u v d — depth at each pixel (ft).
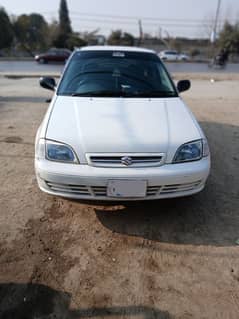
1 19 127.13
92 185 7.63
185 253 7.62
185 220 8.91
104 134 7.97
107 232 8.33
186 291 6.51
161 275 6.93
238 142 15.69
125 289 6.52
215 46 131.44
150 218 8.95
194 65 85.15
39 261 7.21
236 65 89.86
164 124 8.63
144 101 10.06
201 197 10.14
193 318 5.90
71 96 10.34
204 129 17.93
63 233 8.21
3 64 76.38
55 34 143.64
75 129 8.16
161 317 5.91
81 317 5.87
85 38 151.74
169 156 7.82
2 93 28.73
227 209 9.50
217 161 13.14
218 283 6.73
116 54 12.44
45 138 8.05
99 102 9.78
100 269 7.04
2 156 13.05
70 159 7.73
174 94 11.14
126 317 5.89
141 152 7.70
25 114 20.33
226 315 5.96
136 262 7.29
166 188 7.84
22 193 10.07
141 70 11.83
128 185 7.57
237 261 7.39
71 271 6.95
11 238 7.95
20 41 145.07
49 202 9.59
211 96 30.04
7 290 6.40
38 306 6.07
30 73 48.21
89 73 11.44
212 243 7.98
